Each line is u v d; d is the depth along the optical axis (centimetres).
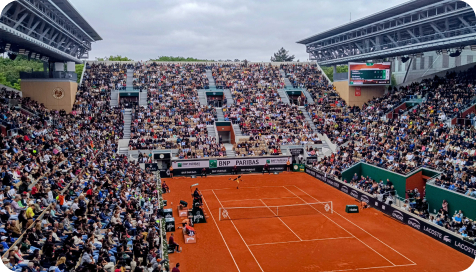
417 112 5825
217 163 5922
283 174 5978
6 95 5203
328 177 5203
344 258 2730
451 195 3575
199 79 8081
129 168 4716
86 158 4275
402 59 6825
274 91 7981
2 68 10188
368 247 2942
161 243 2709
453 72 6222
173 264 2630
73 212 2650
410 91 6675
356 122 6800
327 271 2519
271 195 4591
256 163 6084
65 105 6412
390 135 5600
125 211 3042
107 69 8000
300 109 7475
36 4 4659
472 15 5047
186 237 3030
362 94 7562
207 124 6800
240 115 7081
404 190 4216
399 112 6234
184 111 6919
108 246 2331
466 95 5456
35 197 2623
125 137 6275
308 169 6006
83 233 2391
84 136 5384
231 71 8569
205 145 6169
